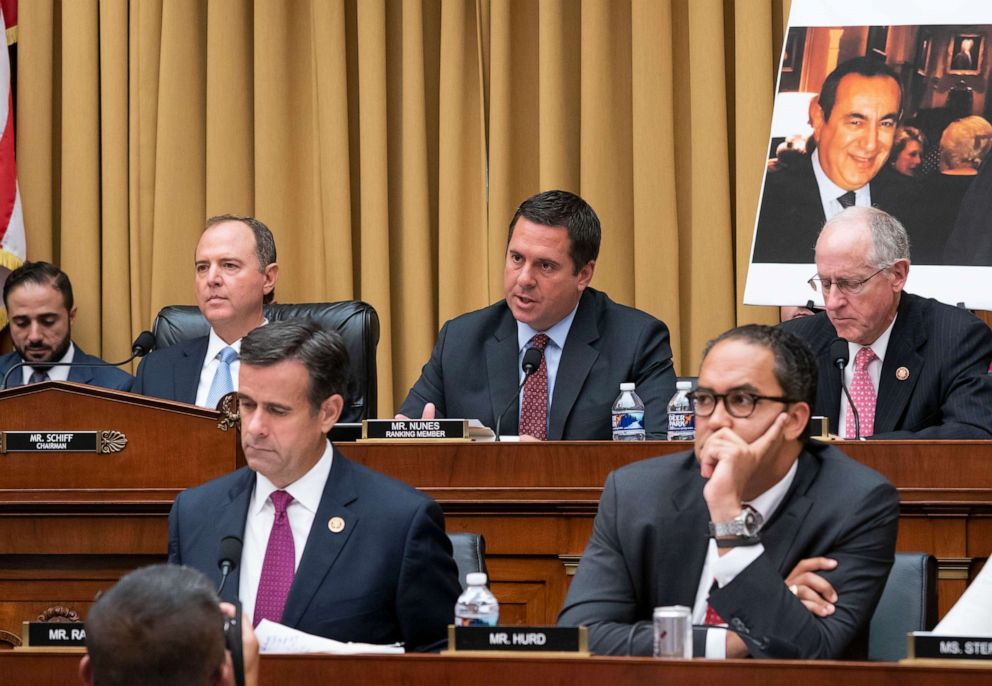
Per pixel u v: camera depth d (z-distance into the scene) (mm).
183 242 7641
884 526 3391
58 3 7938
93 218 7719
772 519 3434
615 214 7215
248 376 3670
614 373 5332
